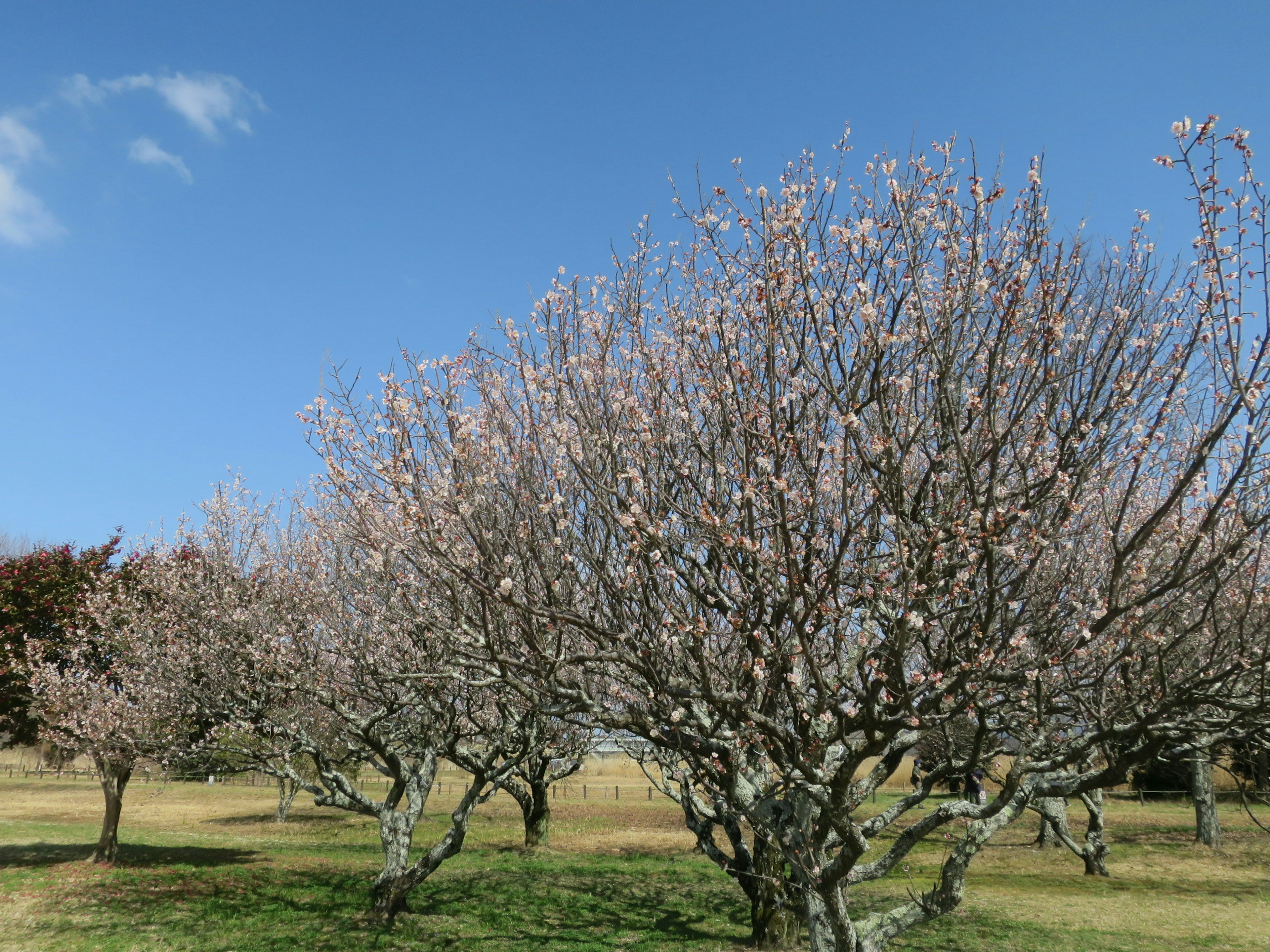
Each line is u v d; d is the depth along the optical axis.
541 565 7.11
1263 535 6.08
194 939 13.02
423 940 13.50
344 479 7.62
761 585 6.65
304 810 32.69
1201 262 5.62
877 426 6.81
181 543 17.16
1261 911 16.22
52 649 18.55
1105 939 13.98
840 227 6.73
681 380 7.45
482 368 8.02
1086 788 7.83
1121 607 5.84
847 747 7.23
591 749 16.92
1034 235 6.41
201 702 14.90
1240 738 7.70
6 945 12.41
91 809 31.56
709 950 13.18
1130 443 6.81
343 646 13.61
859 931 8.33
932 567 6.63
